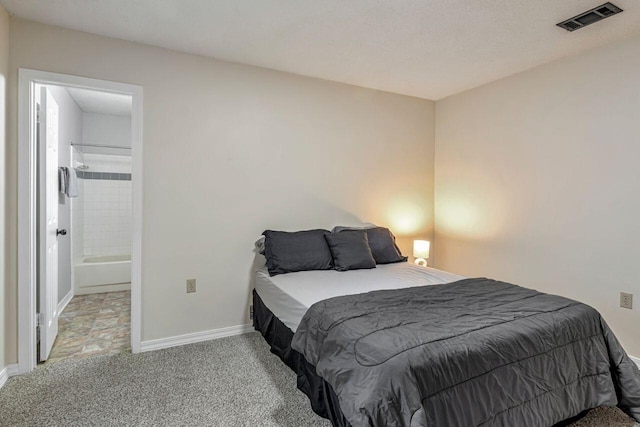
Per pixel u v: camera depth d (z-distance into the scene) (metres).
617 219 2.54
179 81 2.77
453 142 3.86
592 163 2.67
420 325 1.63
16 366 2.29
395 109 3.82
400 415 1.28
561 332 1.73
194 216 2.85
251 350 2.70
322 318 1.85
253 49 2.73
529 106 3.10
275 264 2.82
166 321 2.77
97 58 2.50
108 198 5.04
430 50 2.72
